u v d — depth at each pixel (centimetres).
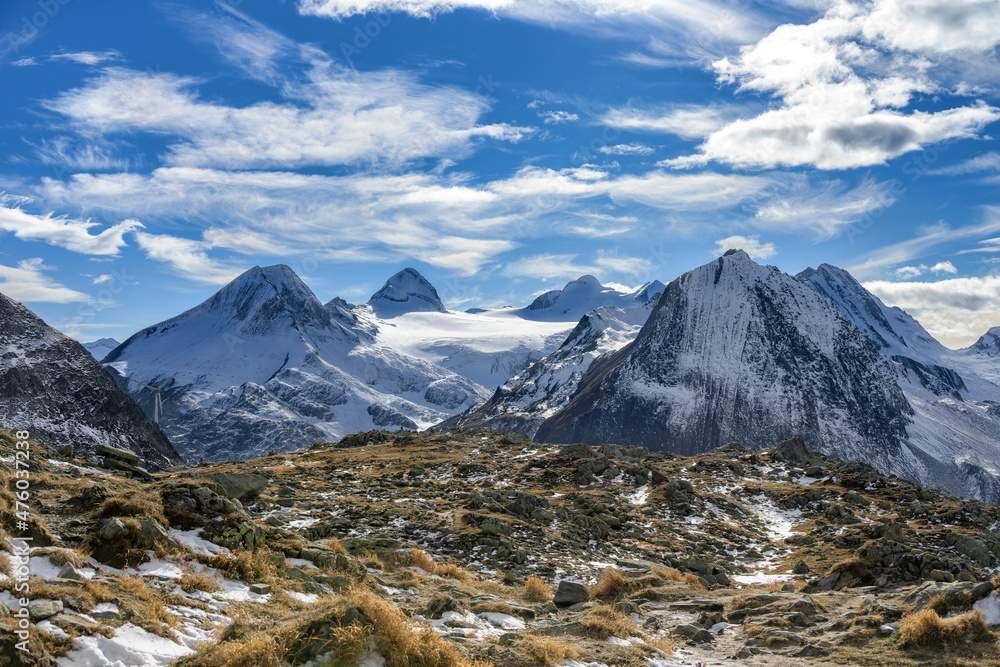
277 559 1944
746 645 1964
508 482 5831
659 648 1872
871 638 1908
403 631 1270
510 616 2059
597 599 2606
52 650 1089
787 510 5512
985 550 3866
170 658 1190
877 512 5316
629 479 5959
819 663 1761
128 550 1592
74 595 1281
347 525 3591
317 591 1872
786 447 7612
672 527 4625
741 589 3028
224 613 1484
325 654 1187
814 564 3872
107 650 1151
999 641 1728
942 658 1698
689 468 6656
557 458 6500
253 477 4228
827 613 2292
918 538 4253
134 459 3378
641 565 3431
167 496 1917
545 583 2944
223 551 1802
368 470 5888
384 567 2564
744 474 6638
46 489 1911
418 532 3584
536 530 3794
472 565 3147
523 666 1475
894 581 2905
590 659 1661
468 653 1459
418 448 7425
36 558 1399
